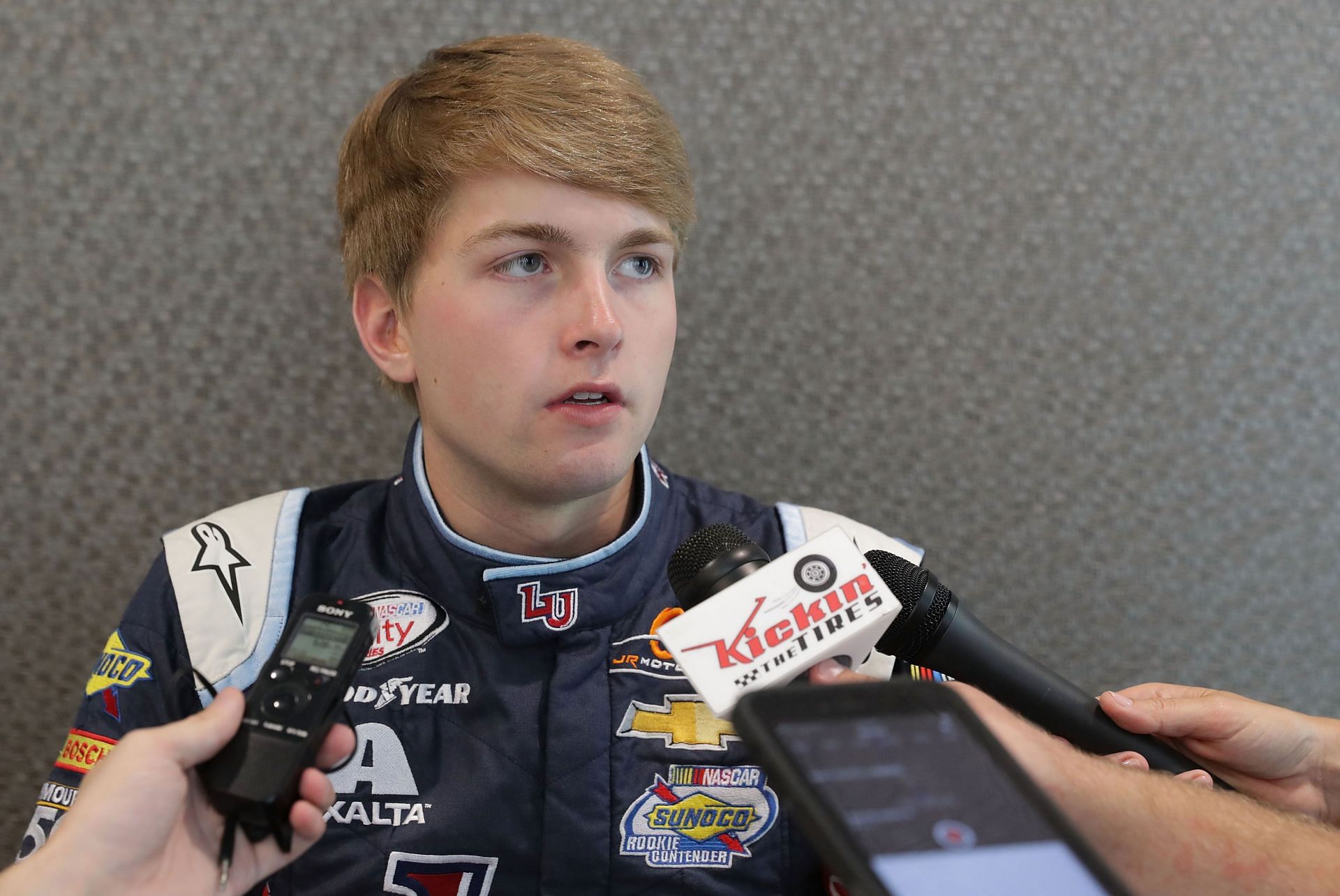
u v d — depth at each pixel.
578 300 0.70
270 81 1.07
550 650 0.76
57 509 1.09
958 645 0.64
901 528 1.17
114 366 1.09
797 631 0.53
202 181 1.07
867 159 1.12
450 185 0.71
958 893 0.30
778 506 0.90
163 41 1.05
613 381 0.70
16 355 1.08
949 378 1.16
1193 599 1.19
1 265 1.07
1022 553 1.18
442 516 0.81
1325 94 1.15
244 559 0.81
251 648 0.78
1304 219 1.17
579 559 0.76
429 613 0.78
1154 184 1.15
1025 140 1.13
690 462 1.14
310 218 1.09
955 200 1.13
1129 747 0.66
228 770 0.51
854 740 0.35
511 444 0.71
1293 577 1.20
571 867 0.72
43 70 1.05
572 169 0.68
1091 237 1.15
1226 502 1.19
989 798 0.33
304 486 1.10
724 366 1.14
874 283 1.14
